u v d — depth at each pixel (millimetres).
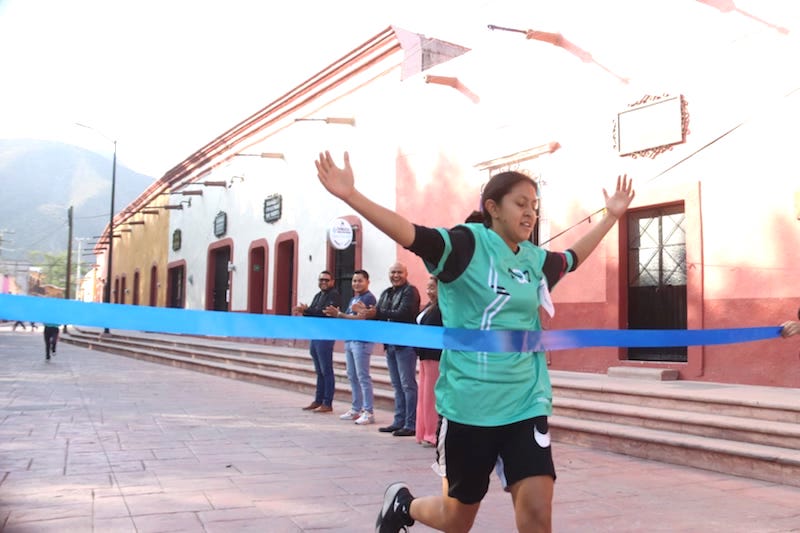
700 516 4516
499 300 2637
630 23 10023
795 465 5387
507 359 2627
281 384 12930
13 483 5102
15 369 15602
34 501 4598
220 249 23953
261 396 11523
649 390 7645
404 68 14562
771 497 5047
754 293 8438
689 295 9109
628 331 3080
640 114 9789
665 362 9414
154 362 19672
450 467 2717
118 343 24844
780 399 6727
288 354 15219
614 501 4891
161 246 30469
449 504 2836
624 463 6285
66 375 14500
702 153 9070
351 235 15438
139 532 3947
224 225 23094
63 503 4551
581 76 10703
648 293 9945
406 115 14406
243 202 21844
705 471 5957
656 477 5699
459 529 2877
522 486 2521
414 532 4004
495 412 2602
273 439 7266
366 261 15469
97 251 46062
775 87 8352
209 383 13703
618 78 10156
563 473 5832
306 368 13125
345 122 16234
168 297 28922
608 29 10328
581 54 10711
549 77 11234
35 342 30766
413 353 7574
